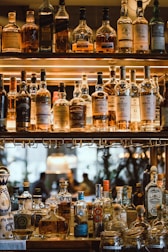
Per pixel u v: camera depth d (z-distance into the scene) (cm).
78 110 234
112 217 249
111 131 235
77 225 242
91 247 233
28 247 231
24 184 267
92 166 413
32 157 446
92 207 255
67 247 232
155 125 239
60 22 235
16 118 234
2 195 242
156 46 235
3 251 230
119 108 234
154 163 319
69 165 457
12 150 441
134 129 239
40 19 234
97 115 236
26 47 233
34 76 246
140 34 235
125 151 375
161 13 285
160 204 261
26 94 236
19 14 283
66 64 246
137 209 248
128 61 240
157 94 247
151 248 228
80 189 428
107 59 234
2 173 243
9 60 236
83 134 232
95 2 280
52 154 457
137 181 366
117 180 376
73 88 291
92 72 266
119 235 228
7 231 238
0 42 240
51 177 493
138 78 284
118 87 236
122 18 238
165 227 238
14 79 246
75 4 282
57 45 234
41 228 240
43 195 452
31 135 231
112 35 236
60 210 253
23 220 246
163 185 271
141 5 240
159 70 264
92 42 239
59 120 236
